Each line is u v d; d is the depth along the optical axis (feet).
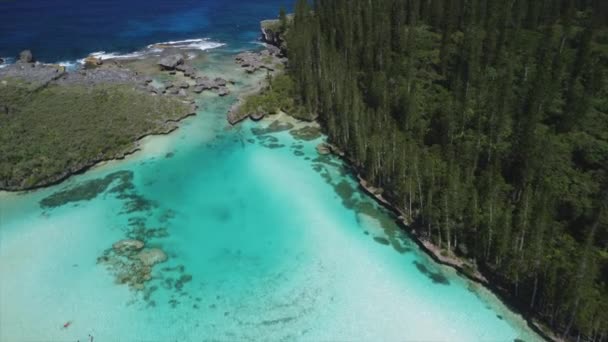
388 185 236.84
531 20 323.78
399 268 197.67
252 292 187.11
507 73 259.60
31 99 333.62
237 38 525.75
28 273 195.93
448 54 301.22
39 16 591.78
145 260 202.49
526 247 173.47
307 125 320.70
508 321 171.94
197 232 220.43
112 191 250.78
